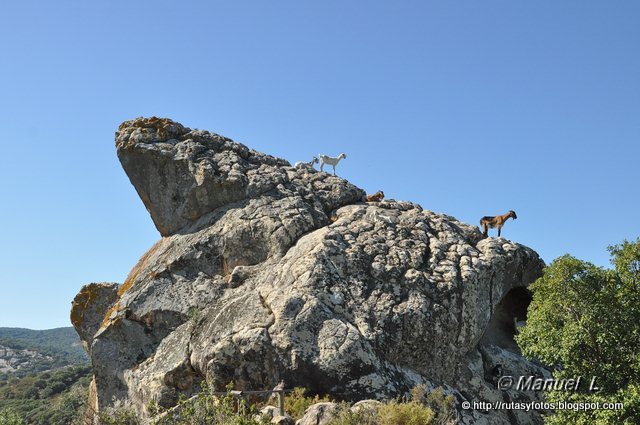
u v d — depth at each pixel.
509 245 24.61
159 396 19.91
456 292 21.98
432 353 20.89
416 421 16.00
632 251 18.09
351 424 15.83
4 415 22.39
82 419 22.73
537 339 18.14
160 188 27.00
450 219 26.58
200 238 24.73
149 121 28.22
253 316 20.39
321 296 20.55
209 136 27.97
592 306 17.48
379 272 21.84
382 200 27.39
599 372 17.05
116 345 22.69
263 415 15.69
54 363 94.25
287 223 24.11
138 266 26.61
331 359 18.97
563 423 17.08
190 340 21.05
